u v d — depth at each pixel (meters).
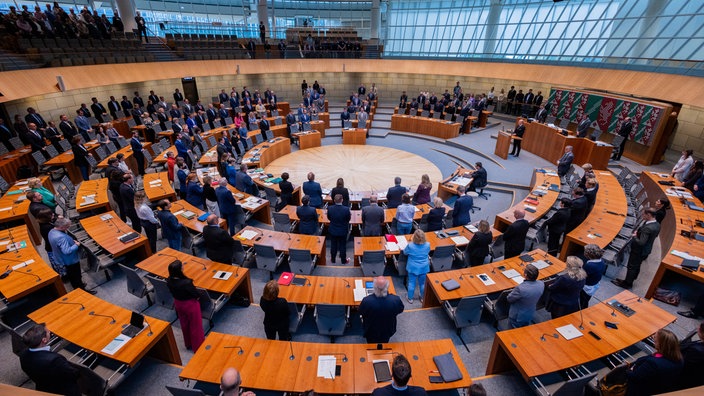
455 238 8.00
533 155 16.81
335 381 4.29
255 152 15.00
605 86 17.38
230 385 3.53
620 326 5.20
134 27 23.05
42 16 15.52
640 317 5.37
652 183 11.24
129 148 14.48
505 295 5.96
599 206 9.59
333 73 29.27
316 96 23.34
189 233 8.01
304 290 6.10
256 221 10.79
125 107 18.38
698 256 7.09
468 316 5.91
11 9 14.52
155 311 6.76
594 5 21.69
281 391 4.28
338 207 7.80
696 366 4.16
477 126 21.70
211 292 6.87
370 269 7.25
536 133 16.69
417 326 6.39
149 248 7.85
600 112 16.75
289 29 28.38
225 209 8.91
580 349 4.81
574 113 18.34
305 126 19.52
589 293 6.08
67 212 9.64
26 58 13.68
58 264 6.80
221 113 18.97
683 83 14.02
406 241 7.77
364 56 27.08
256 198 10.29
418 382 4.27
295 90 28.88
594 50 21.44
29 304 6.73
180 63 21.31
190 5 30.22
